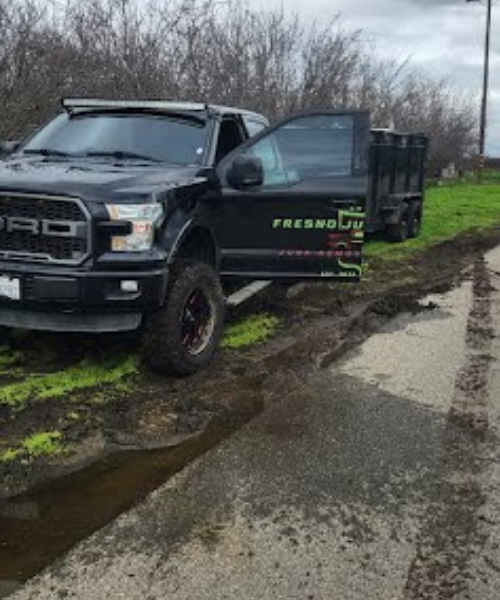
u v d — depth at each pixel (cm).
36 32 1148
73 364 627
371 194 1306
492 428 549
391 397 605
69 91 1166
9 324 571
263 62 1705
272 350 711
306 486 454
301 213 683
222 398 586
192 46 1466
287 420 551
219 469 472
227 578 363
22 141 733
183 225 593
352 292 977
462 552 390
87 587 353
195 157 671
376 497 443
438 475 473
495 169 5478
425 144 1587
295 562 377
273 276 689
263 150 694
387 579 366
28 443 487
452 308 926
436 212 2064
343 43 1914
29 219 546
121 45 1312
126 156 673
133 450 493
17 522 405
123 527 404
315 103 1789
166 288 572
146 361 614
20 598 344
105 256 546
